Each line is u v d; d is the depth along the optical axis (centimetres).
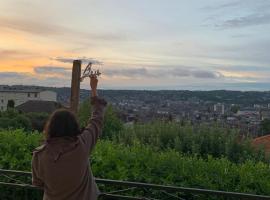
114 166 598
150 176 566
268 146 1045
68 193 353
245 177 559
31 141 693
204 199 530
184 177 564
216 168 586
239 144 957
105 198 530
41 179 363
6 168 628
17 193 583
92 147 372
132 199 505
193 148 936
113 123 1176
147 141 1032
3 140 691
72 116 367
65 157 350
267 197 454
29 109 4978
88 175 364
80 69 532
